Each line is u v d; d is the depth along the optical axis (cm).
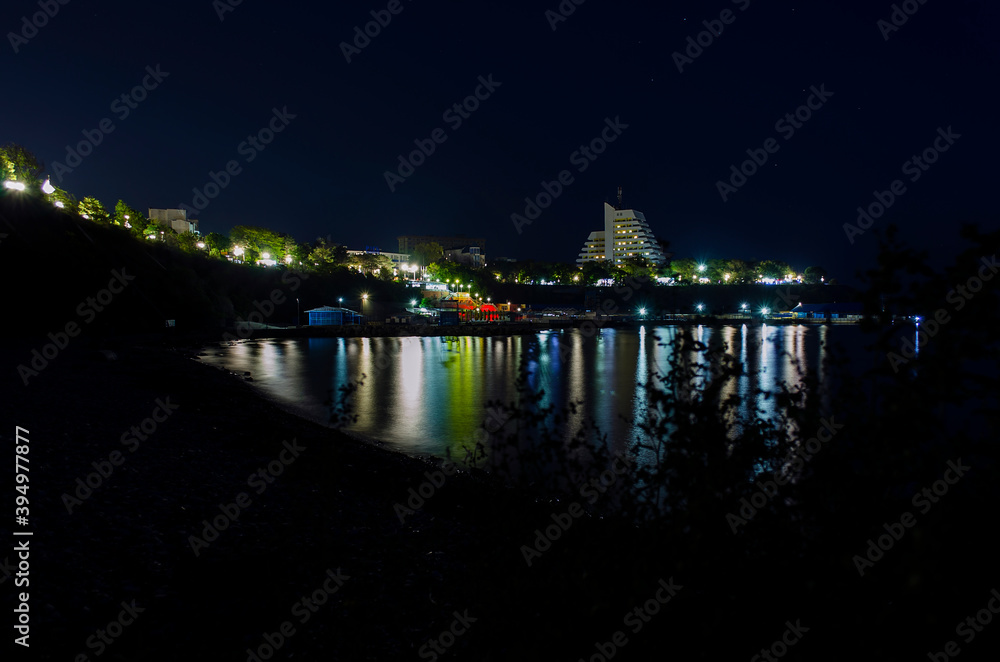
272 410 2252
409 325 9819
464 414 2497
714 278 18288
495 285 17400
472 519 903
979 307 269
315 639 489
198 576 605
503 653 422
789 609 302
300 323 10169
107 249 6762
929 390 275
